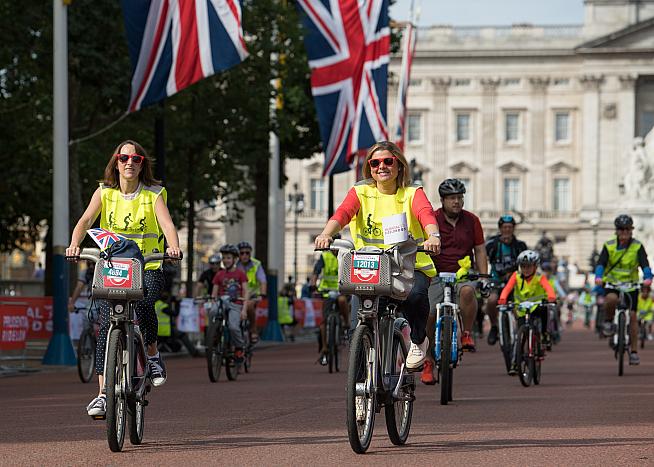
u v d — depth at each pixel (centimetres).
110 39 4169
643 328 4588
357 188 1412
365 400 1330
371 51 4472
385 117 4497
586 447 1416
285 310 5747
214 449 1396
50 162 5562
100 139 5300
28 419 1817
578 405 2002
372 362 1333
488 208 16712
